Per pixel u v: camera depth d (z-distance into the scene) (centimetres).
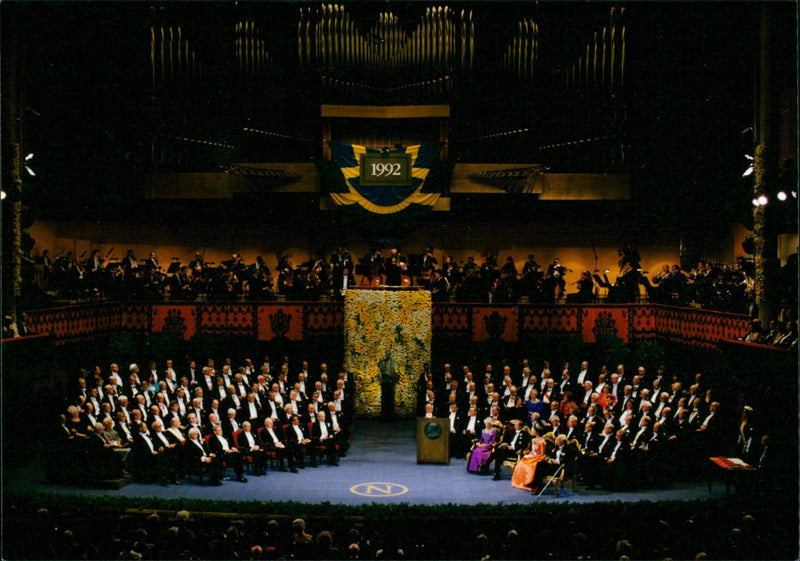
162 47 2961
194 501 1702
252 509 1661
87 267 2975
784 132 2427
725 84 2784
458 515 1617
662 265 3416
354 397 2709
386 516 1605
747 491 1805
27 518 1536
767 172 2394
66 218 3241
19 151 2484
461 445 2383
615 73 2936
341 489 2038
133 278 3012
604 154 3056
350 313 2902
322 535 1396
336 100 3080
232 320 3020
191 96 3028
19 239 2459
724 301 2628
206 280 3050
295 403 2455
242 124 3078
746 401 2286
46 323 2592
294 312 3022
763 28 2420
